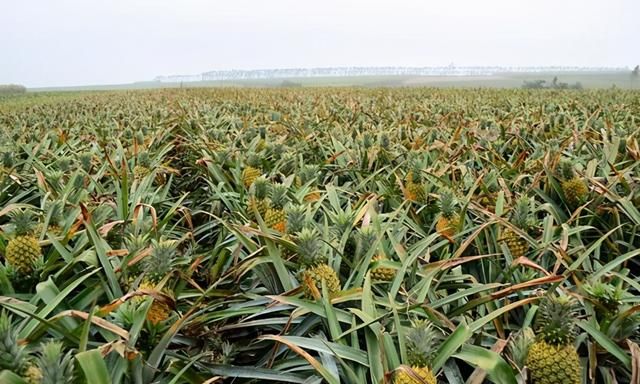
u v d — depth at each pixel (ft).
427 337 5.36
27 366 4.66
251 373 6.64
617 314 6.79
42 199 11.94
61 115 39.19
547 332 5.48
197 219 16.35
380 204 12.89
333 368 5.96
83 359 4.61
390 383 5.27
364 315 6.38
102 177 16.22
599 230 11.41
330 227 9.96
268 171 16.08
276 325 7.88
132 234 9.24
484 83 190.29
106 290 7.27
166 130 24.49
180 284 7.94
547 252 9.96
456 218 10.36
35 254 7.91
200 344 7.80
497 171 14.46
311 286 7.04
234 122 28.58
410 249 9.02
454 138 20.80
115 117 35.22
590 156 16.46
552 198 13.20
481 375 5.39
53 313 6.81
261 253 8.43
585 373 6.32
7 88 166.40
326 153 19.08
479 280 9.48
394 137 22.35
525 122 25.41
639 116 30.68
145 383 5.90
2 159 16.11
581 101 46.09
